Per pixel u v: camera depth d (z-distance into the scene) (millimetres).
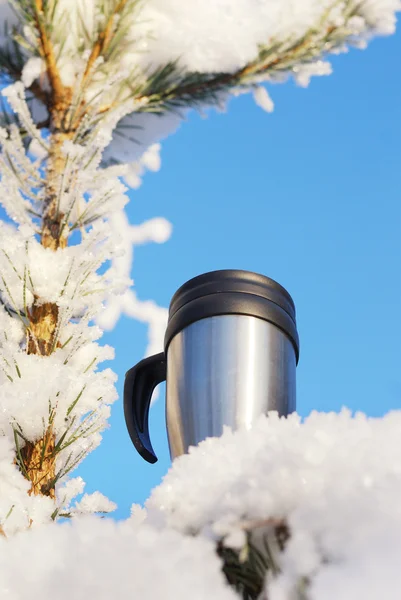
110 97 2266
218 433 796
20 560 353
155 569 322
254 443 425
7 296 1541
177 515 386
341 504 301
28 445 1344
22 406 1299
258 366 842
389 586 266
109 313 1854
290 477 341
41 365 1364
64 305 1501
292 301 946
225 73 2381
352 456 340
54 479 1321
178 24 2234
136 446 951
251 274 911
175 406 857
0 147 1849
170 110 2449
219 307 871
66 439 1392
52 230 1757
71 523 406
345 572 275
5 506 1018
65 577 321
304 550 301
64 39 2098
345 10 2352
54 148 2010
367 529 288
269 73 2420
